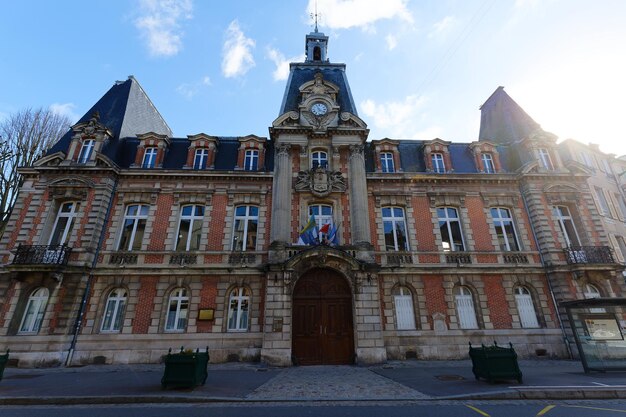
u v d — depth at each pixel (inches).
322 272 629.9
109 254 642.2
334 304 610.9
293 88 863.1
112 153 734.5
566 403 302.5
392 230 709.9
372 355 566.6
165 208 690.8
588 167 882.8
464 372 466.3
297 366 552.1
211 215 688.4
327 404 298.4
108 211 677.9
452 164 781.3
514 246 716.0
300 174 703.7
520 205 741.3
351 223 675.4
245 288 636.7
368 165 767.1
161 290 621.0
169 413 270.4
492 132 952.3
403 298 650.8
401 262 666.8
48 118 980.6
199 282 629.9
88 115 817.5
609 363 447.5
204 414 266.4
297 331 593.6
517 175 751.1
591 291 662.5
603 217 832.3
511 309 647.1
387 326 618.8
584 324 471.2
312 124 751.7
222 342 588.7
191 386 351.3
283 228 651.5
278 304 587.2
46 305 583.5
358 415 260.8
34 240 636.1
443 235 714.2
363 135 747.4
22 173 690.2
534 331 630.5
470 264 671.8
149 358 573.3
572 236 722.2
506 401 308.2
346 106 827.4
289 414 265.0
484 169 784.3
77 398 310.8
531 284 669.3
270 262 609.0
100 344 577.3
